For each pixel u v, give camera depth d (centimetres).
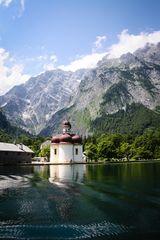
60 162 16575
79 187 5556
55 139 17200
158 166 12494
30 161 15200
